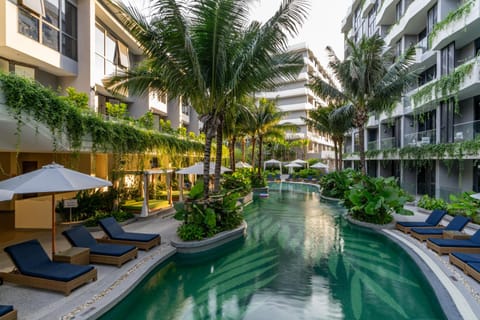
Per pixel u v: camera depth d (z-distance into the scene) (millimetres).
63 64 12508
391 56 13227
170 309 4859
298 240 9148
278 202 17859
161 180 19344
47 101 6258
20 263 4922
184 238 7910
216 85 8281
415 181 19688
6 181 5512
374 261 7215
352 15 31906
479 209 10211
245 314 4676
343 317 4582
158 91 9828
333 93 13508
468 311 4434
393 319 4523
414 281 6004
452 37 13703
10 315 3734
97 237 8555
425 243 8094
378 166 24266
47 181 5273
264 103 23328
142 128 11656
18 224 9266
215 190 10484
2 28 9781
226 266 6871
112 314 4617
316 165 31719
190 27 7242
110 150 9367
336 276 6266
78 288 5000
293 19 7172
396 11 21375
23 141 7168
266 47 7523
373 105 12930
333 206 16203
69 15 12977
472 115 14000
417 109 16656
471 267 5613
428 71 18719
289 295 5367
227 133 17312
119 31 16031
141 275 5711
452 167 15445
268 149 42156
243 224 10219
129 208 11875
